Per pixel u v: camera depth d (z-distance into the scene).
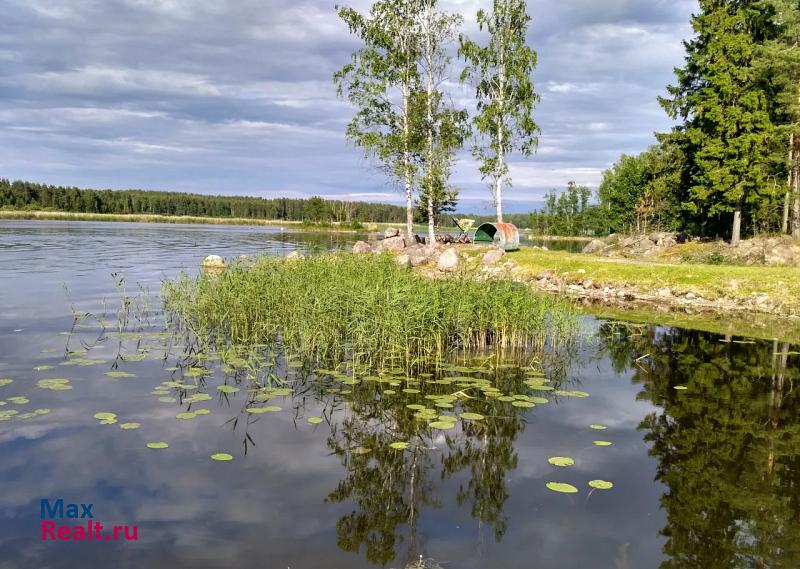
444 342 12.65
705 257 27.33
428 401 8.62
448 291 13.09
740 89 27.92
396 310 11.16
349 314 12.05
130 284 20.14
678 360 11.95
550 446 7.05
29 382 8.91
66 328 13.09
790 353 12.65
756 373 10.95
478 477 6.09
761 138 27.34
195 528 4.83
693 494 5.79
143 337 12.38
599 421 8.05
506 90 31.19
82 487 5.54
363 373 10.13
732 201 29.11
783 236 27.06
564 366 11.35
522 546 4.69
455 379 9.98
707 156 29.50
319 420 7.61
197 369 9.86
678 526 5.11
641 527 5.09
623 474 6.25
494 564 4.40
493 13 30.47
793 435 7.58
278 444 6.80
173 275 22.70
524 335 13.23
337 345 11.38
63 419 7.38
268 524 4.94
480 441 7.16
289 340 11.90
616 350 12.86
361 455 6.57
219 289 14.40
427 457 6.59
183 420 7.50
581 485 5.96
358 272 16.66
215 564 4.29
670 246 32.59
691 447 7.11
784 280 19.66
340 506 5.32
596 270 23.19
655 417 8.27
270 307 13.53
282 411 8.03
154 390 8.71
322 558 4.42
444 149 30.88
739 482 6.10
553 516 5.26
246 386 9.14
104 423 7.27
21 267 24.53
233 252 34.28
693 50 31.09
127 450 6.45
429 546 4.66
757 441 7.34
